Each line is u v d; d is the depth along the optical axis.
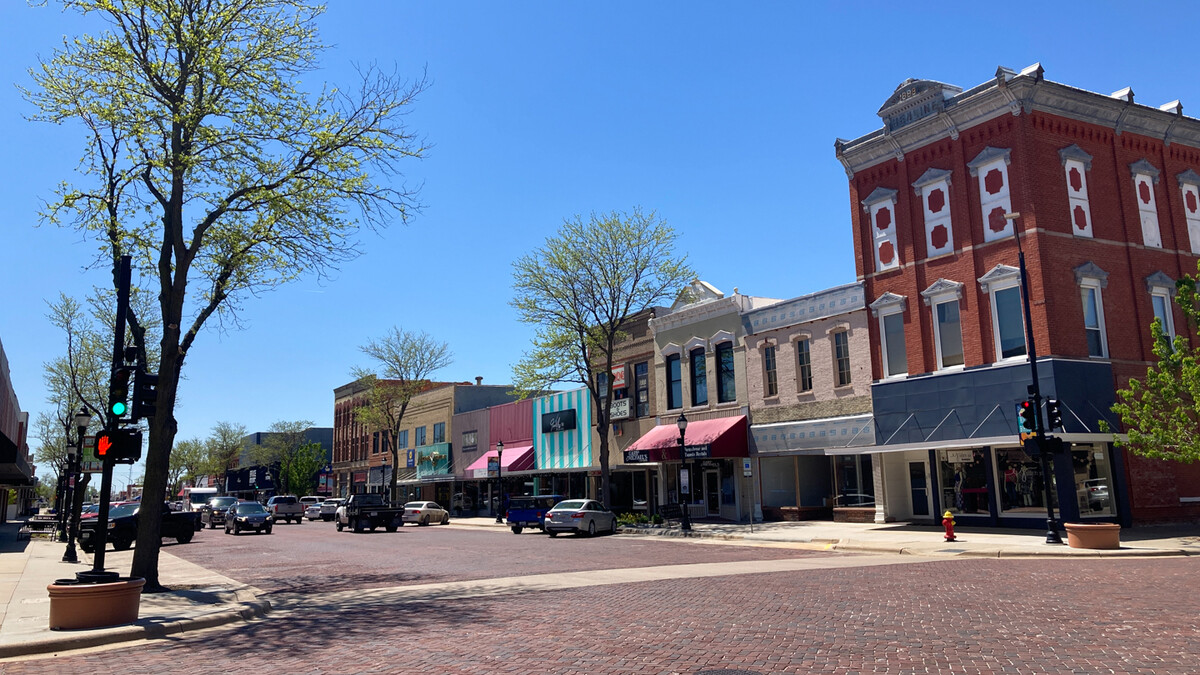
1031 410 21.52
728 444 33.25
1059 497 23.78
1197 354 25.05
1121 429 24.83
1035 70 25.58
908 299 28.50
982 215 26.56
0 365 36.38
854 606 11.56
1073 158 26.28
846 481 31.80
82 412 24.80
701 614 11.23
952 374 26.70
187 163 16.47
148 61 16.72
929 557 19.75
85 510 33.81
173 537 33.16
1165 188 28.36
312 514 62.84
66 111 16.48
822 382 31.31
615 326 38.88
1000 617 10.33
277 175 18.03
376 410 66.56
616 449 41.91
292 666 8.88
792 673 7.62
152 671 8.94
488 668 8.35
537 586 15.23
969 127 27.11
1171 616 10.09
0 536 42.16
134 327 16.34
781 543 25.41
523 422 50.50
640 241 38.72
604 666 8.22
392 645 9.85
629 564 19.25
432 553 24.80
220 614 12.53
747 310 35.09
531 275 39.09
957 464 27.44
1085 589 12.86
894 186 29.50
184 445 120.31
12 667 9.39
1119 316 26.05
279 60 17.77
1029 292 24.91
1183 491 26.11
